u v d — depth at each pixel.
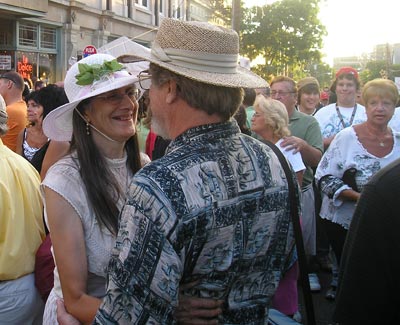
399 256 1.31
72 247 1.81
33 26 16.08
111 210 1.91
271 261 1.48
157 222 1.22
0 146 2.50
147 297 1.23
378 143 3.55
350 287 1.36
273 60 25.89
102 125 2.01
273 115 3.59
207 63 1.34
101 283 1.91
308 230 4.09
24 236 2.39
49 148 2.98
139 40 22.58
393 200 1.31
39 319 2.59
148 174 1.27
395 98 3.50
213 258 1.30
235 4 15.13
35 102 4.13
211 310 1.33
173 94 1.38
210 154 1.33
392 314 1.35
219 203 1.28
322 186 3.64
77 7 17.58
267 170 1.44
